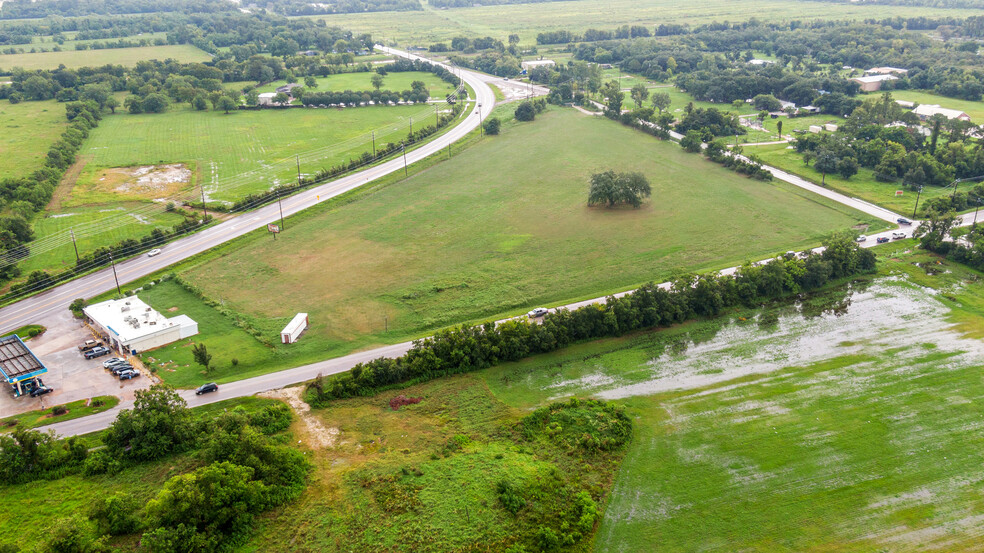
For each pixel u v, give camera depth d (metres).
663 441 105.81
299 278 158.75
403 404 114.69
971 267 164.00
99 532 86.00
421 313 143.50
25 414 110.56
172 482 87.69
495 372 124.50
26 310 144.62
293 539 86.44
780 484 97.06
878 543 87.44
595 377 123.12
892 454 102.69
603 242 176.88
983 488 96.12
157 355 127.94
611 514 91.56
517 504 90.88
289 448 99.25
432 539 86.25
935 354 128.50
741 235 179.38
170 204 198.75
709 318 144.00
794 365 126.19
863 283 157.38
